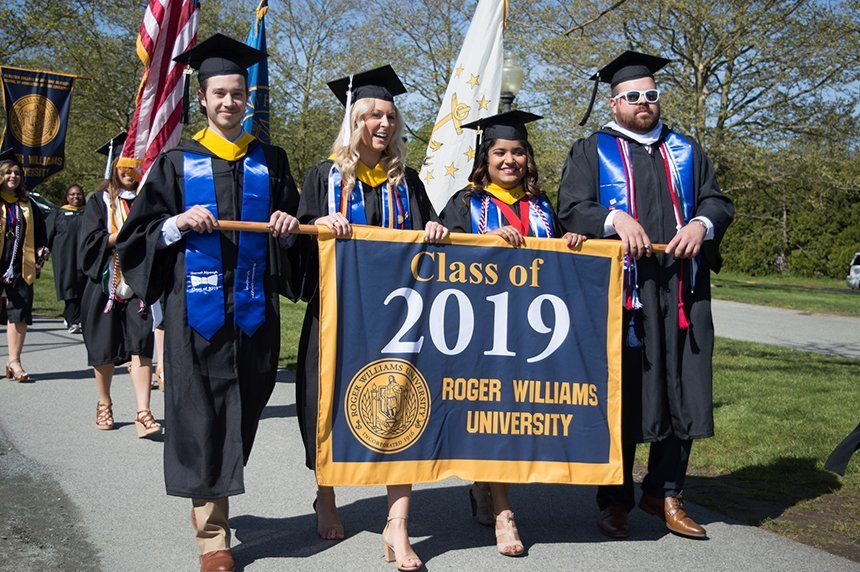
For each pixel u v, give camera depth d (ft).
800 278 120.26
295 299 14.06
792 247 122.72
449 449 13.28
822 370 37.06
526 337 13.55
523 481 13.42
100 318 21.06
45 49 87.25
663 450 14.56
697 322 14.33
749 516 15.89
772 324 61.98
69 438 20.53
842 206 118.93
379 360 13.00
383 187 13.75
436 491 17.15
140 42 21.77
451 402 13.28
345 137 13.56
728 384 31.83
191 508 15.48
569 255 13.73
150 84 21.88
